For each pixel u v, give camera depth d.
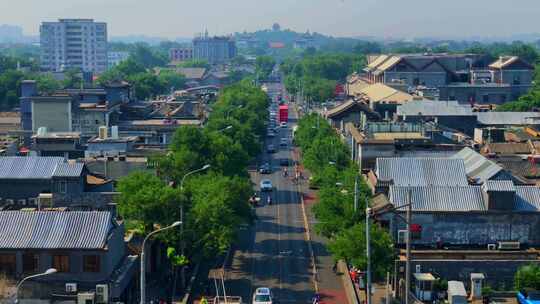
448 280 80.75
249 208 101.38
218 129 155.88
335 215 91.94
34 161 99.62
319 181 127.81
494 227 86.38
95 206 93.06
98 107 161.50
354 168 111.69
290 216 126.12
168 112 184.00
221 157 118.25
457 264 80.75
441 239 86.62
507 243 84.25
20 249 70.88
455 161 100.25
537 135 145.00
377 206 88.38
